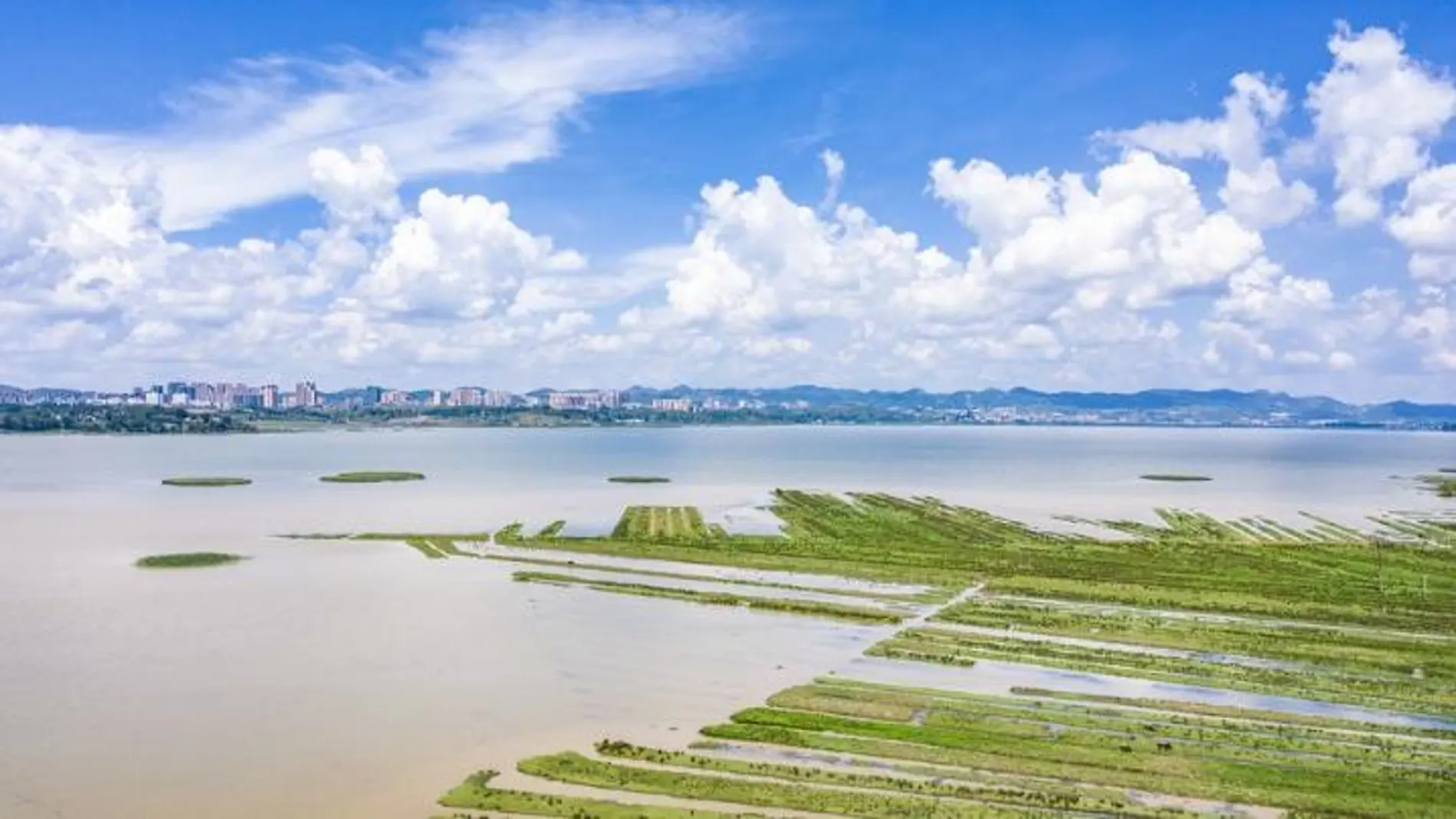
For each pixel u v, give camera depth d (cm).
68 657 9450
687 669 9275
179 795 6412
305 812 6188
